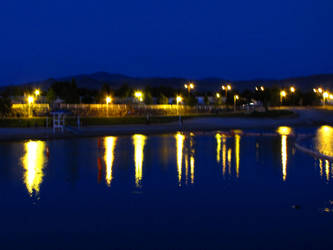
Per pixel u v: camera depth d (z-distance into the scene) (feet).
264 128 166.40
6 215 36.35
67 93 210.59
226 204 40.29
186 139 114.52
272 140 111.86
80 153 80.53
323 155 73.46
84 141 106.63
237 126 168.55
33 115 159.22
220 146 94.89
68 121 146.72
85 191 45.78
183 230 32.37
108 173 57.36
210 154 79.36
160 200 41.78
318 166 63.98
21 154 78.28
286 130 155.43
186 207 39.17
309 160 70.85
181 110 220.43
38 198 42.50
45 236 30.96
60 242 29.68
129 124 166.20
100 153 80.38
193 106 233.55
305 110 258.37
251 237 30.71
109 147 91.97
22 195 43.73
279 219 35.24
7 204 40.04
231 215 36.50
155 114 203.31
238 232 31.86
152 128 147.84
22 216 36.06
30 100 151.12
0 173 57.06
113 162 68.33
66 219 35.22
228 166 64.03
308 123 195.42
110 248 28.48
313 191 45.96
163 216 36.11
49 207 39.04
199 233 31.68
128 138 117.08
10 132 118.32
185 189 46.98
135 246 28.86
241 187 48.03
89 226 33.32
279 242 29.58
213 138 118.11
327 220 34.91
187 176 55.11
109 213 37.06
